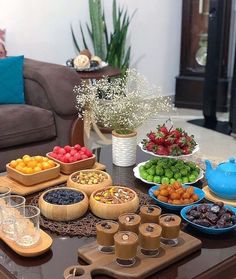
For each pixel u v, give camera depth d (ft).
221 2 12.14
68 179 5.39
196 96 15.01
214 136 12.42
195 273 3.94
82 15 12.86
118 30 12.66
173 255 4.03
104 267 3.84
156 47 15.07
